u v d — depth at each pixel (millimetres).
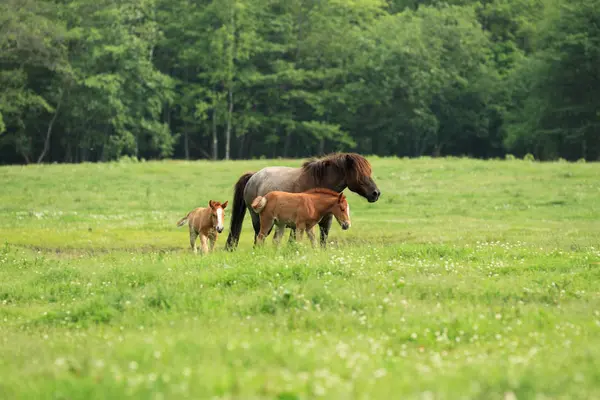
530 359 7602
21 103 63062
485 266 14039
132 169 45625
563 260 14609
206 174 44156
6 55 62875
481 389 6242
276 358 7508
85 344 9086
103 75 65812
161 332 9477
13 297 13625
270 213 16359
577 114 69312
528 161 46594
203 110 72062
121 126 67312
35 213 31500
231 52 72000
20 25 61969
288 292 10906
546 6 74062
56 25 64812
